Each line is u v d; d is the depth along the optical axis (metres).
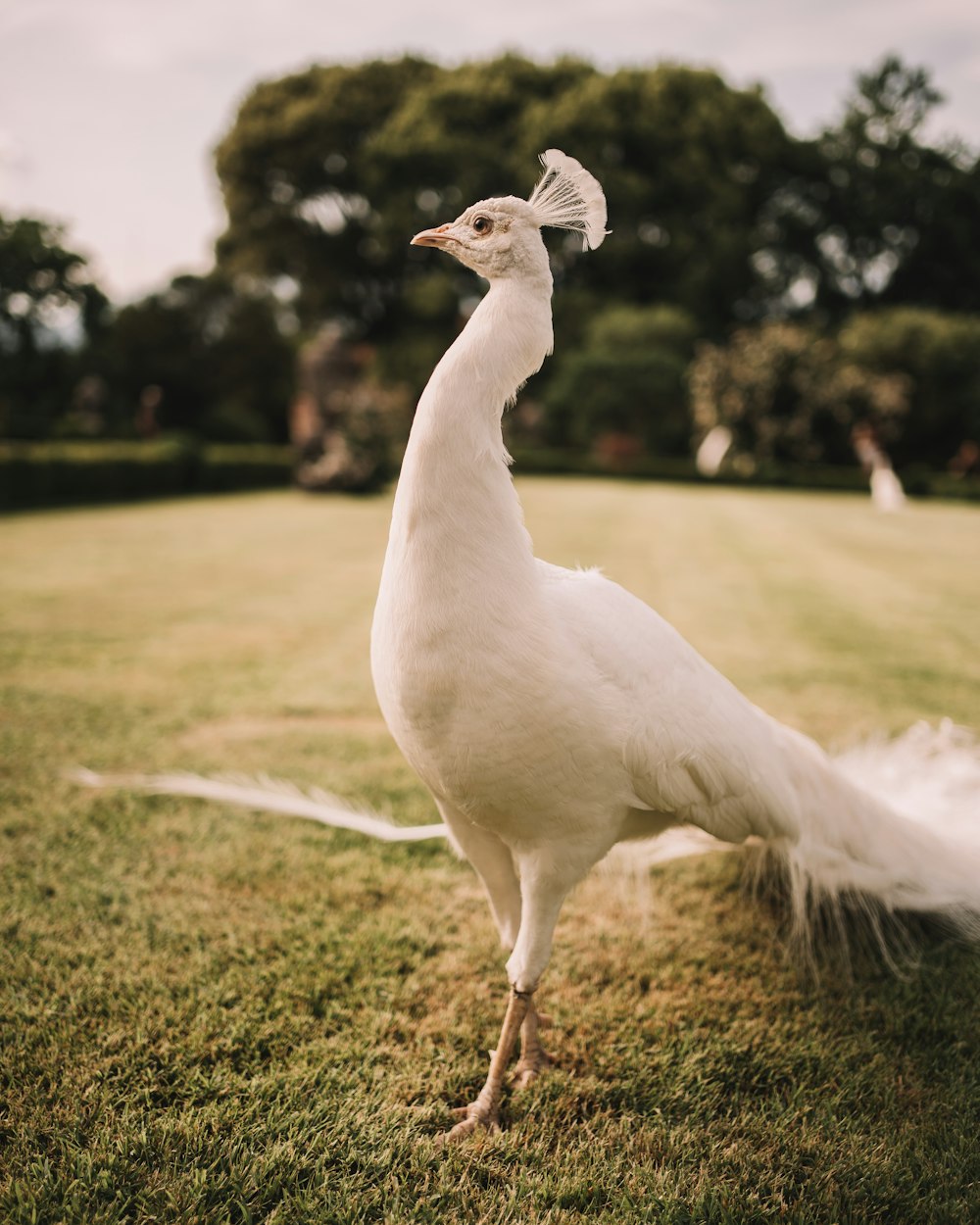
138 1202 1.97
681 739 2.28
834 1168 2.13
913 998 2.82
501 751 2.12
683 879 3.53
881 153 39.41
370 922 3.11
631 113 33.31
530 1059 2.49
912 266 41.19
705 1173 2.10
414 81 35.66
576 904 3.35
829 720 5.16
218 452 23.39
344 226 37.81
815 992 2.84
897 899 2.83
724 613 8.16
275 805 3.62
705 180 34.19
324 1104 2.26
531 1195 2.04
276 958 2.88
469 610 2.07
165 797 4.07
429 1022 2.63
